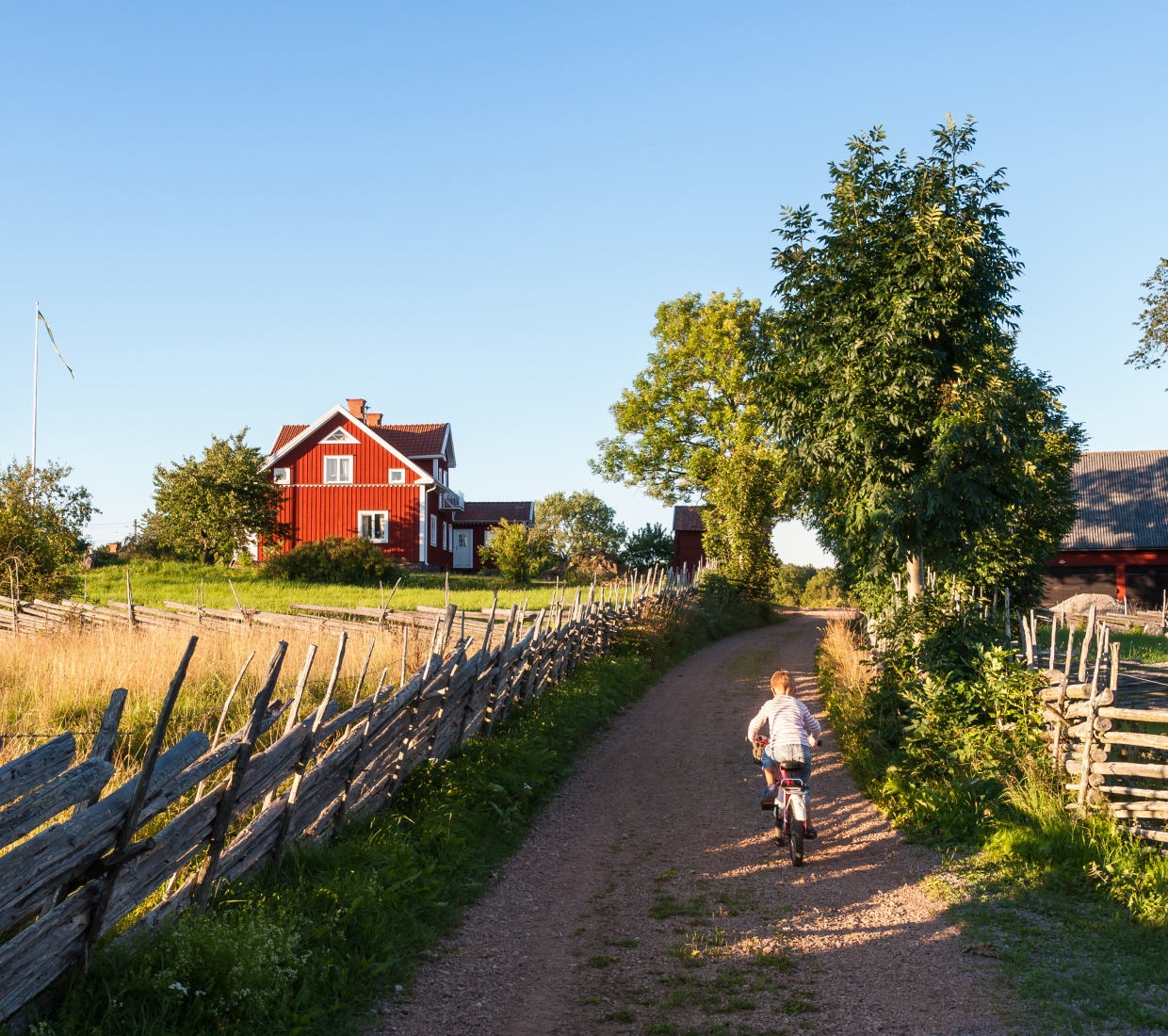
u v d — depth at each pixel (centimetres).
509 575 4175
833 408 1175
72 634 1519
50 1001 376
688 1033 428
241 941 426
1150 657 1639
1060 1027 420
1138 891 582
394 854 612
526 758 938
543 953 533
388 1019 441
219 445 3762
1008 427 1114
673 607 2480
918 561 1185
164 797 425
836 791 939
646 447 4641
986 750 806
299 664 1163
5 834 333
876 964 505
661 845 762
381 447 4206
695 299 4706
